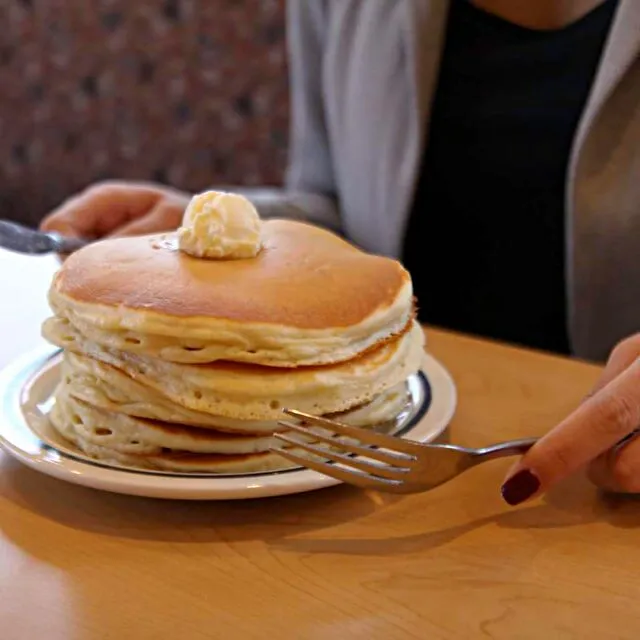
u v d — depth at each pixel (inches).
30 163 76.7
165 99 70.4
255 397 18.9
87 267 19.8
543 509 19.4
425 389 21.8
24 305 27.5
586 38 34.9
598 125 32.3
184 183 71.6
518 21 36.5
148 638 16.3
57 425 20.3
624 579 17.7
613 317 34.4
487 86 37.1
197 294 18.8
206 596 17.1
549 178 36.0
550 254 36.5
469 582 17.6
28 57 73.9
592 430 18.9
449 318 39.1
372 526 18.8
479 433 21.7
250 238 20.1
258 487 18.3
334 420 19.7
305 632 16.5
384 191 38.8
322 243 21.2
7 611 16.7
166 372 19.0
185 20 68.2
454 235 38.6
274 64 66.4
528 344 37.6
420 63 36.1
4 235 27.9
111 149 73.5
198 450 19.1
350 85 40.6
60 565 17.7
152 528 18.5
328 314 19.1
